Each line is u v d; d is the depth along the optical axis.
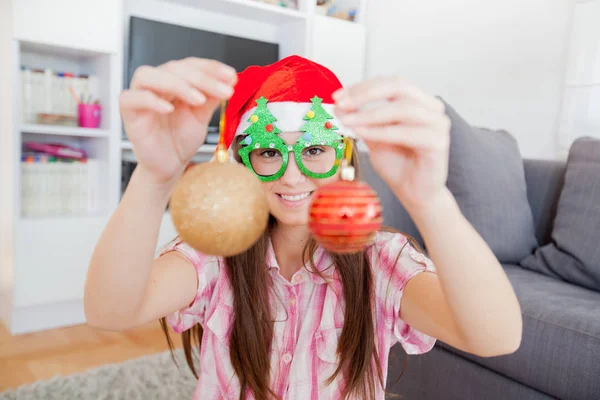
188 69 0.47
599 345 1.16
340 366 0.81
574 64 2.21
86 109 2.47
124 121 0.49
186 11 2.97
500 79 2.52
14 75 2.18
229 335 0.85
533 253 1.80
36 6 2.19
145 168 0.53
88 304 0.59
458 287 0.54
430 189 0.49
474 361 1.40
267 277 0.86
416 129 0.46
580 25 2.18
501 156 1.85
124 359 2.08
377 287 0.85
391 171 0.50
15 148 2.21
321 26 3.12
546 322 1.26
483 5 2.59
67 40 2.29
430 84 2.89
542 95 2.35
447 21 2.78
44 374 1.92
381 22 3.22
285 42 3.25
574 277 1.57
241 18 3.17
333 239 0.49
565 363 1.20
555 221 1.73
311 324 0.85
